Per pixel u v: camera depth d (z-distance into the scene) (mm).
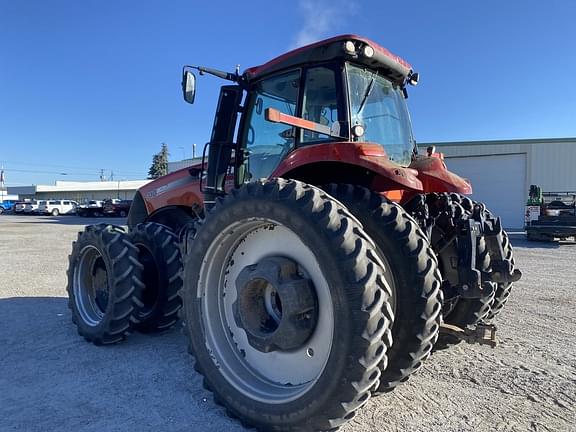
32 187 74312
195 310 3094
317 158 3230
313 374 2688
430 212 3607
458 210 3535
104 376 3572
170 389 3342
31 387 3373
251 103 4254
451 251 3500
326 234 2463
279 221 2680
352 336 2336
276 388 2789
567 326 4906
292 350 2758
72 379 3514
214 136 4332
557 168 22578
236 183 4324
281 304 2695
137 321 4301
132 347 4262
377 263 2461
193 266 3117
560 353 4062
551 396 3203
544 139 22656
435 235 3561
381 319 2363
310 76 3738
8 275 8250
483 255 3342
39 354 4062
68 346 4281
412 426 2789
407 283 2912
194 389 3344
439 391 3281
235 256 3162
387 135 3980
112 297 4160
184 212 5316
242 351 3066
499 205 23500
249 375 2930
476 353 4062
